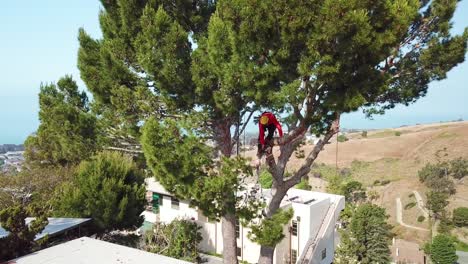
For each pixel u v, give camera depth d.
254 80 8.89
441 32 10.90
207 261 22.81
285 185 11.86
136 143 13.46
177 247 21.52
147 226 27.59
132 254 11.48
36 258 10.84
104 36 12.38
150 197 30.50
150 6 9.95
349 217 29.80
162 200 27.83
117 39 11.31
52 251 11.47
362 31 7.70
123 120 11.79
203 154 10.02
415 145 84.31
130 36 10.98
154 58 9.59
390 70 11.80
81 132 13.05
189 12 11.55
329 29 7.62
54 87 14.39
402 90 11.91
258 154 8.89
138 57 10.12
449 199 49.47
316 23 7.85
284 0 7.91
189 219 24.36
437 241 32.44
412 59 11.63
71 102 14.27
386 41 8.13
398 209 52.19
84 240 12.61
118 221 19.44
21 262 10.49
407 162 74.31
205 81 9.90
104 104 12.48
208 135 12.10
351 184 50.47
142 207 21.16
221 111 10.63
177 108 11.02
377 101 12.30
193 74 9.84
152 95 10.94
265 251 12.31
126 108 11.24
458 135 78.94
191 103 10.55
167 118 10.17
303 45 8.52
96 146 13.23
